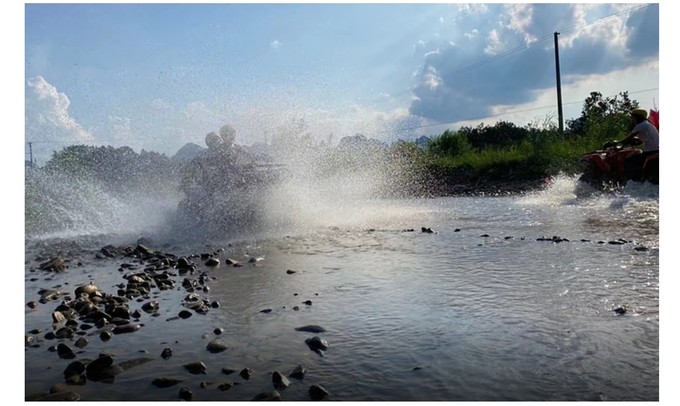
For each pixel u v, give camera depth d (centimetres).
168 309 449
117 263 705
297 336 363
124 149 1338
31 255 786
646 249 588
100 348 357
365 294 468
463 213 1107
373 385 278
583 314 378
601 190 1205
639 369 283
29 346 366
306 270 586
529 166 1833
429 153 2289
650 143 1112
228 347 347
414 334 354
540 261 562
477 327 362
